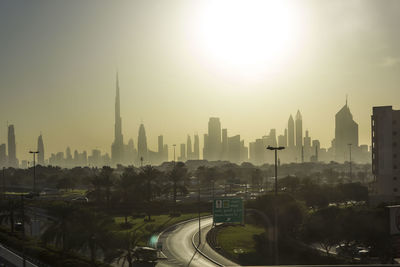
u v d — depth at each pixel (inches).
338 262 2340.1
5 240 2849.4
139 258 2415.1
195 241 3068.4
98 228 2169.0
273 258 2461.9
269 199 3122.5
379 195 4350.4
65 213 2331.4
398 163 4377.5
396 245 2391.7
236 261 2433.6
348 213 2524.6
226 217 2202.3
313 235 2596.0
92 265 2101.4
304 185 5246.1
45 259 2242.9
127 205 4726.9
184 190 5103.3
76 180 7411.4
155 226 3668.8
